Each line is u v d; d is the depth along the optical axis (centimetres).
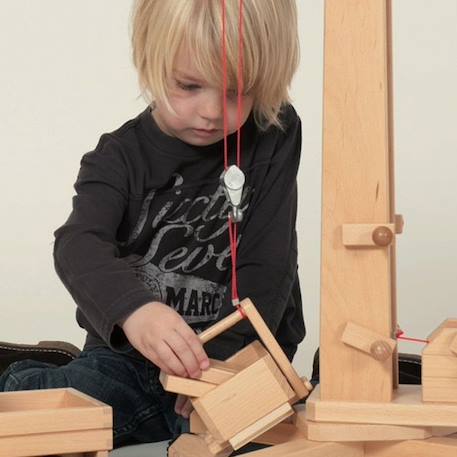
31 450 118
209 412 125
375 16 127
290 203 182
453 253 298
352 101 128
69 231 157
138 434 174
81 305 146
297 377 130
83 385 167
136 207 174
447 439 127
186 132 164
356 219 128
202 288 181
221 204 178
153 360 134
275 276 178
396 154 301
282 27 160
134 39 164
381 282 127
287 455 123
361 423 125
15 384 165
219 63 153
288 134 183
